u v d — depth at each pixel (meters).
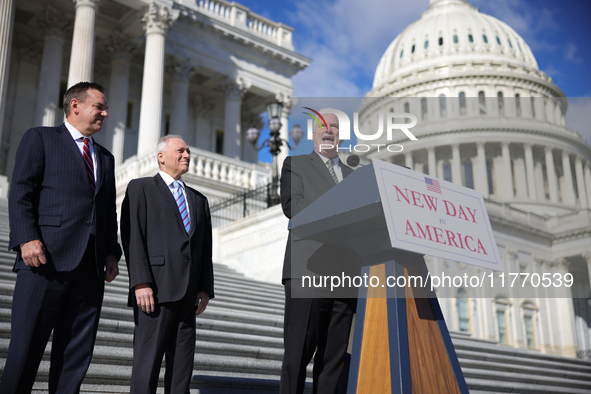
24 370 3.05
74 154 3.45
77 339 3.27
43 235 3.22
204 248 3.97
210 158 20.78
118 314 5.76
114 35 27.56
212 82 32.09
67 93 3.63
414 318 2.41
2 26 20.30
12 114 25.98
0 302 5.03
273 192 15.46
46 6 25.73
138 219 3.70
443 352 2.41
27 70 26.94
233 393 4.50
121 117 27.00
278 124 15.62
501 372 7.55
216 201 19.94
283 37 33.59
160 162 4.02
